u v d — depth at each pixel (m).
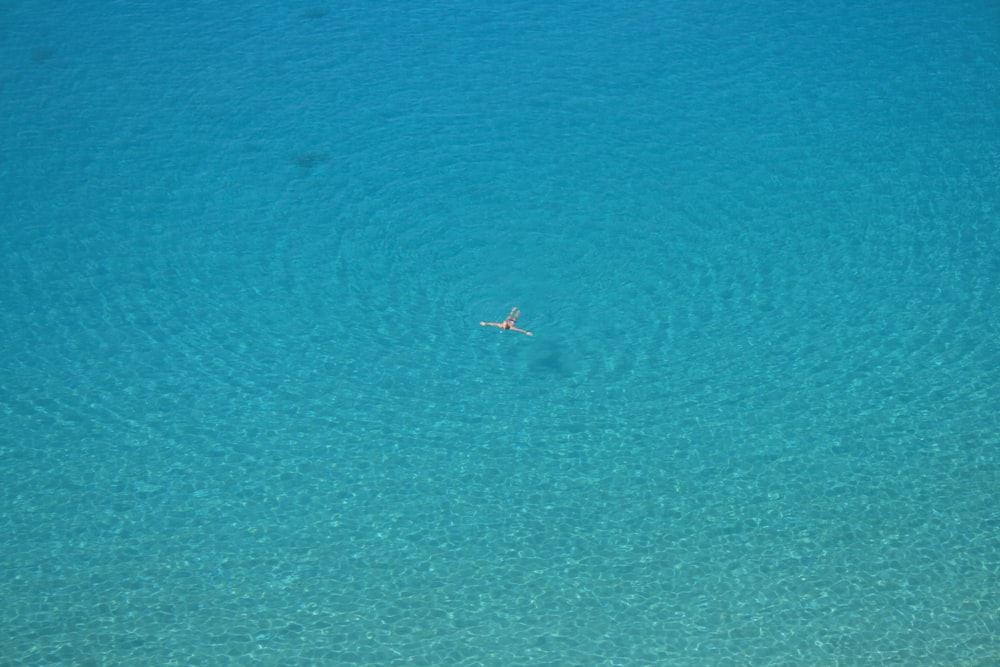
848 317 37.22
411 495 31.33
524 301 38.41
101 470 31.98
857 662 26.23
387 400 34.56
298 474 32.03
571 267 39.75
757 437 32.97
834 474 31.61
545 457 32.56
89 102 47.91
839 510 30.47
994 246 39.81
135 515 30.62
